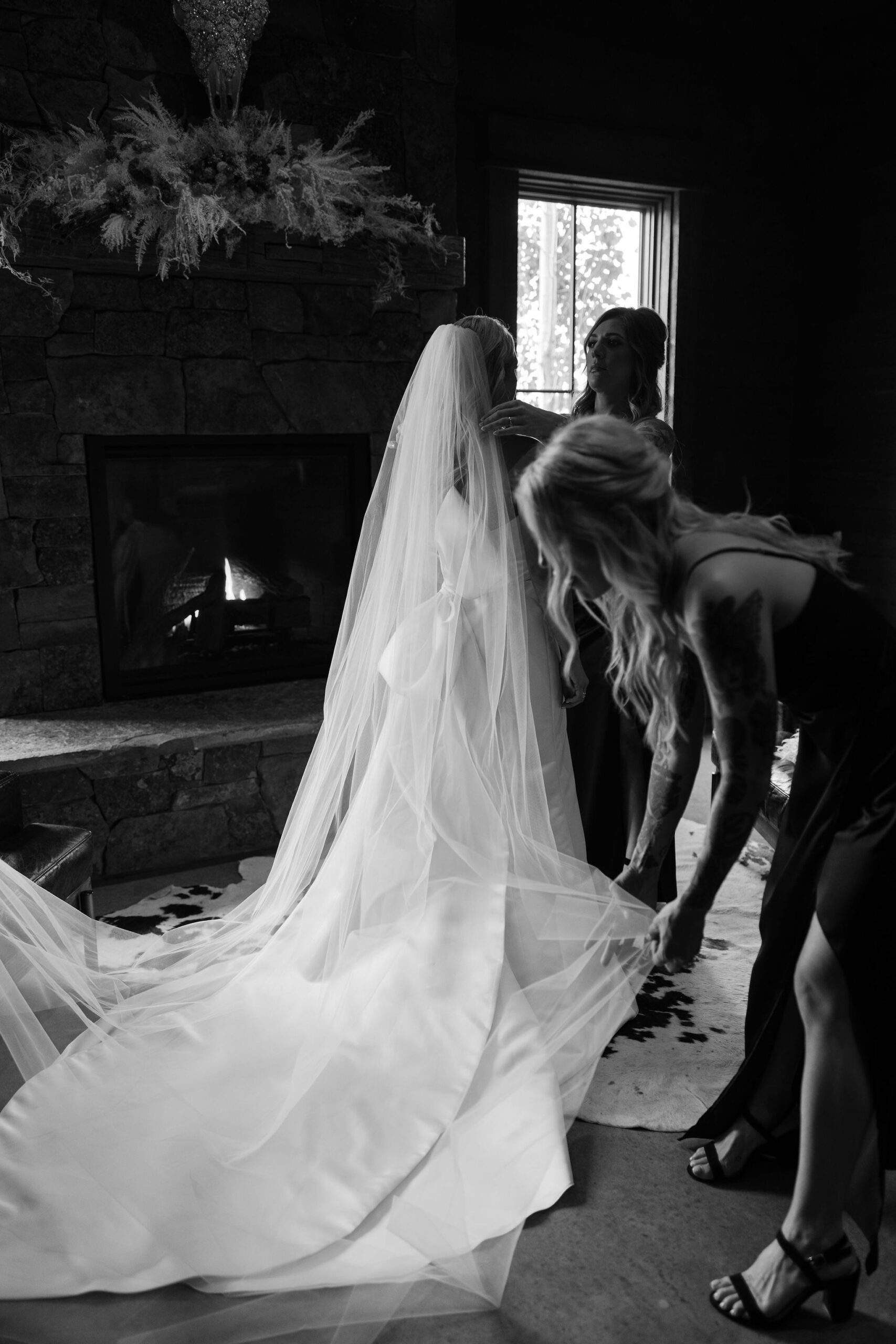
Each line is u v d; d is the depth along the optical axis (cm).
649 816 169
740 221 483
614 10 437
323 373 355
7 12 295
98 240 308
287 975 215
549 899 217
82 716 331
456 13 379
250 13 309
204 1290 155
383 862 210
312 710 339
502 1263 160
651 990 249
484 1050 192
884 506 477
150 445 337
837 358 490
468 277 432
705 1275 160
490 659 213
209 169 311
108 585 338
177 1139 177
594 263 465
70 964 214
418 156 361
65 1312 152
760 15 466
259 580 367
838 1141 144
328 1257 160
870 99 457
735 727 134
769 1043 175
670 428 255
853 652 142
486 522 215
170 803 326
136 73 314
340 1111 181
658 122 456
